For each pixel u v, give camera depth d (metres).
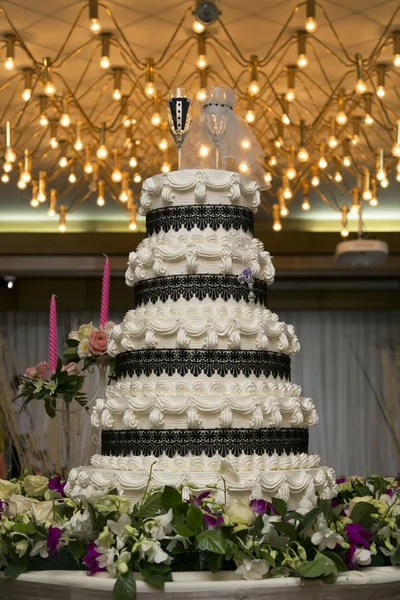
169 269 3.31
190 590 2.68
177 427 3.12
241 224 3.41
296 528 2.81
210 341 3.17
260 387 3.21
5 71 6.73
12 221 10.99
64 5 5.75
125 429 3.22
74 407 5.30
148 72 6.10
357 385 12.25
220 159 3.76
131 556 2.74
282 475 3.08
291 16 5.50
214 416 3.12
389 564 3.00
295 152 7.34
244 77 6.93
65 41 5.75
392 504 3.18
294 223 11.01
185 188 3.36
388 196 10.02
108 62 6.03
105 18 5.93
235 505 2.83
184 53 6.46
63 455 5.30
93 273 11.48
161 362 3.21
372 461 12.09
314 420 3.43
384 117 7.59
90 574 2.79
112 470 3.17
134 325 3.30
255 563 2.73
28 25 6.04
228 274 3.30
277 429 3.21
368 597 2.79
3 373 5.54
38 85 6.95
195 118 3.79
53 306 4.04
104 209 10.57
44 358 12.05
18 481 3.80
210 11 4.89
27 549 2.90
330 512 2.87
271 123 7.67
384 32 5.72
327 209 10.55
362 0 5.70
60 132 7.71
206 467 3.08
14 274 11.50
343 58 6.55
